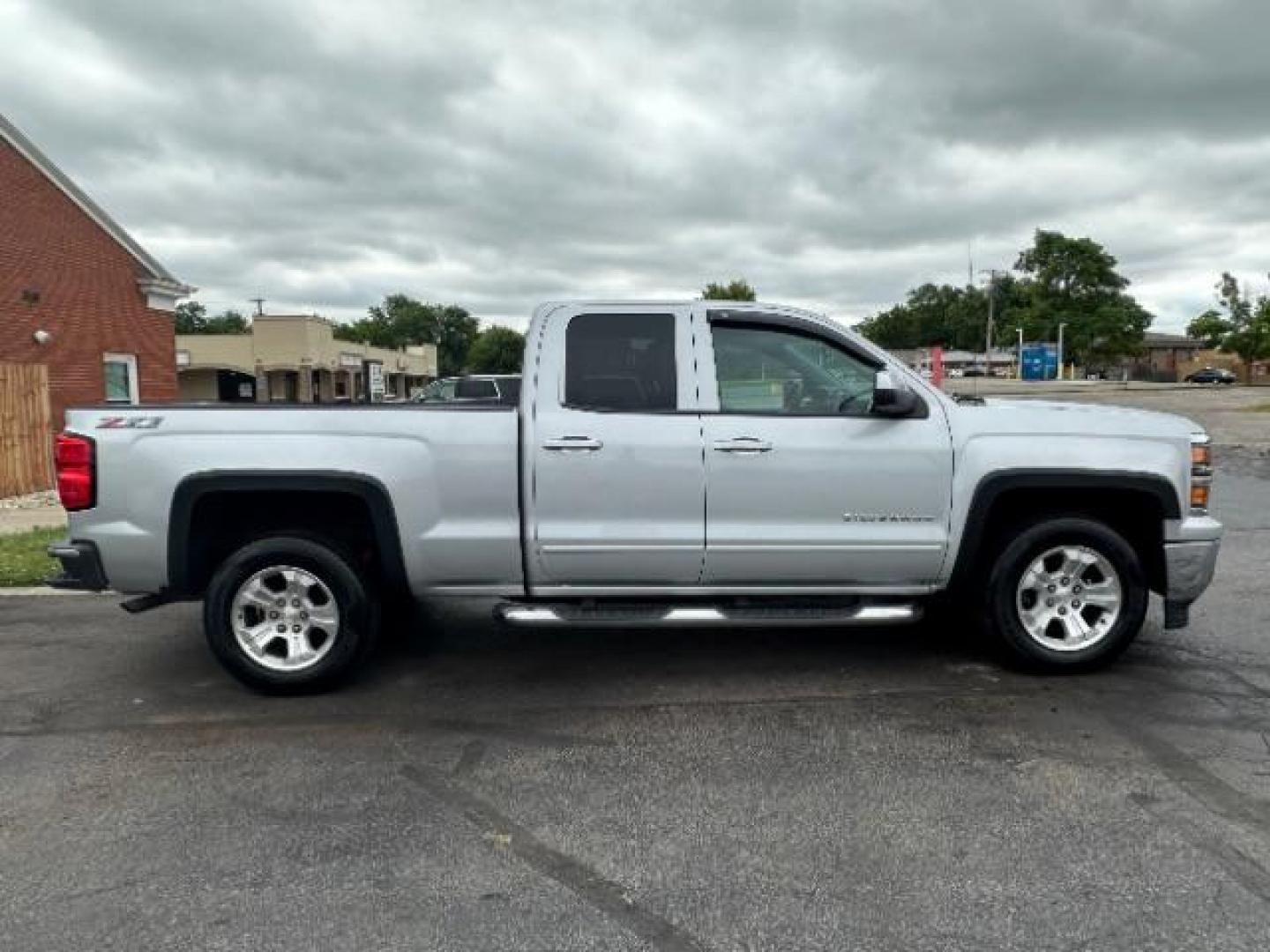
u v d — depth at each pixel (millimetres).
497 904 2760
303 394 44438
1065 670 4758
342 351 49688
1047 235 80688
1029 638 4727
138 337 19641
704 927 2643
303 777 3666
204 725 4230
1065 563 4723
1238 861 2955
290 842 3145
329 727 4195
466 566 4539
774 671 4938
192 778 3654
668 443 4465
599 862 2996
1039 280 81500
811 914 2699
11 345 16156
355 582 4555
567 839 3148
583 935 2607
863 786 3523
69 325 17562
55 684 4812
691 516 4508
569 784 3580
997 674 4824
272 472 4379
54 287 17125
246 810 3381
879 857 3010
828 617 4562
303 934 2615
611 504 4488
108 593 6910
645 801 3422
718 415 4535
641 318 4625
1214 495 11719
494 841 3141
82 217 17875
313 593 4586
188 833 3209
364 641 4625
